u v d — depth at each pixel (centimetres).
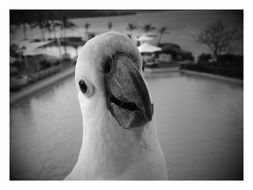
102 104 15
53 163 45
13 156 47
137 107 14
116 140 16
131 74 14
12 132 51
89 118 16
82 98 15
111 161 16
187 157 45
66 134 50
